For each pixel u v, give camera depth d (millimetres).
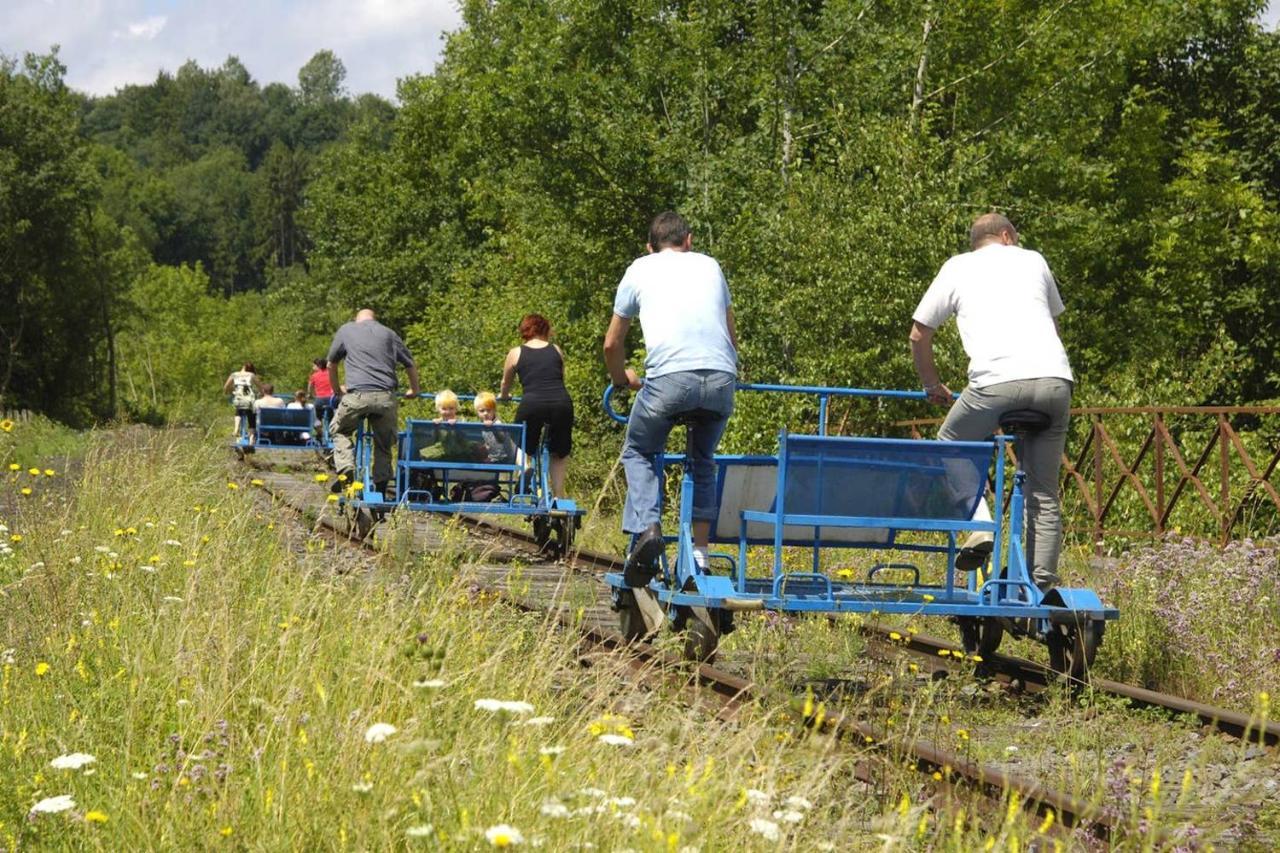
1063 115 26812
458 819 3670
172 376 84250
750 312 20625
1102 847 4258
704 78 25078
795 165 22016
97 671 5473
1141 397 19641
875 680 6516
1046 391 6848
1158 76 37156
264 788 4043
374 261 55969
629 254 27375
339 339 13617
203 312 95625
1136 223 30266
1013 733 6109
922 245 19625
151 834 3789
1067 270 27766
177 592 6809
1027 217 26250
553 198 27500
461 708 4824
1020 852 4016
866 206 20078
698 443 7023
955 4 25578
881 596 7168
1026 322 6969
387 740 4078
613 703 5289
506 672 5543
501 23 37656
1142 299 31188
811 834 4035
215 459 16062
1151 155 32531
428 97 55656
